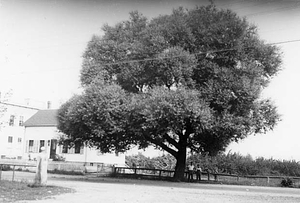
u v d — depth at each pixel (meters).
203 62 28.73
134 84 29.86
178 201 14.33
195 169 36.00
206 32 29.27
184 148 32.09
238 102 27.78
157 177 34.09
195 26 29.97
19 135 56.44
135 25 32.41
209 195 17.84
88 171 42.69
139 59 29.33
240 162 46.53
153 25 31.08
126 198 14.63
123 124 27.47
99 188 19.20
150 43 29.12
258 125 29.12
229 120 26.59
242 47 29.48
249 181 34.44
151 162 50.31
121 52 31.19
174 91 25.95
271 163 46.91
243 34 29.61
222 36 28.80
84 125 29.62
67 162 46.06
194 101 25.25
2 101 21.58
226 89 27.38
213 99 27.62
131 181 28.33
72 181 24.58
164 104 24.66
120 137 30.84
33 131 50.09
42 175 16.66
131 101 27.16
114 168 39.19
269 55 31.06
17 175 28.38
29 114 58.44
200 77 29.72
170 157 50.53
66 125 30.67
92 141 32.81
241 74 28.75
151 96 26.27
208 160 46.50
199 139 32.66
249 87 27.16
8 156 54.44
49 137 48.81
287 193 22.14
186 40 29.50
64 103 32.62
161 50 28.91
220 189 23.28
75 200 13.04
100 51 31.89
